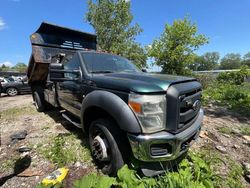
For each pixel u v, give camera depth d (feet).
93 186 7.02
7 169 9.37
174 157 7.46
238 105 24.94
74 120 12.58
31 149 11.42
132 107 7.30
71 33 19.74
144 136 7.05
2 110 23.40
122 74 9.66
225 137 13.69
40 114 20.08
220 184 8.34
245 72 69.05
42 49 18.21
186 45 43.57
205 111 22.20
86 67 10.93
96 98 8.52
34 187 8.07
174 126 7.21
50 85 17.08
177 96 7.19
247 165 9.76
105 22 58.85
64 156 10.34
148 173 7.80
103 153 8.47
